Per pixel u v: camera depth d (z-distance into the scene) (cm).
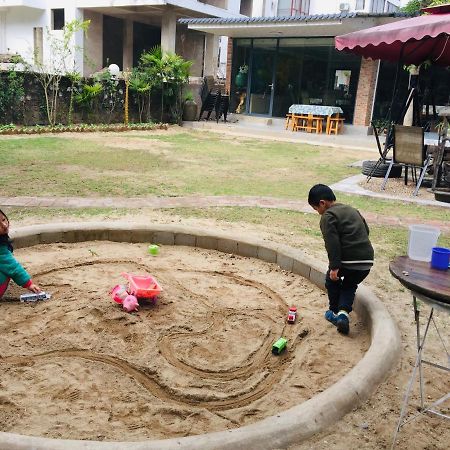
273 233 604
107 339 346
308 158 1299
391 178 1007
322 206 369
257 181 945
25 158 1044
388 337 338
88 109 1708
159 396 290
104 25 2509
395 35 852
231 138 1680
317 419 250
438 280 233
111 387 292
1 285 385
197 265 505
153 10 2348
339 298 383
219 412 274
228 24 1873
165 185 854
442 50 985
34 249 519
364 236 365
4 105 1507
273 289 458
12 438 218
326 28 1742
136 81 1800
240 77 2119
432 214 746
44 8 2431
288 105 2023
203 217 660
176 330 367
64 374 302
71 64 2358
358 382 282
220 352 342
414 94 1038
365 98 1809
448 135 980
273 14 2806
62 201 700
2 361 314
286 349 353
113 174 926
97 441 230
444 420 267
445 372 315
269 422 242
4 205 663
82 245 542
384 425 260
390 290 448
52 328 356
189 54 2708
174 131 1784
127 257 510
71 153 1148
